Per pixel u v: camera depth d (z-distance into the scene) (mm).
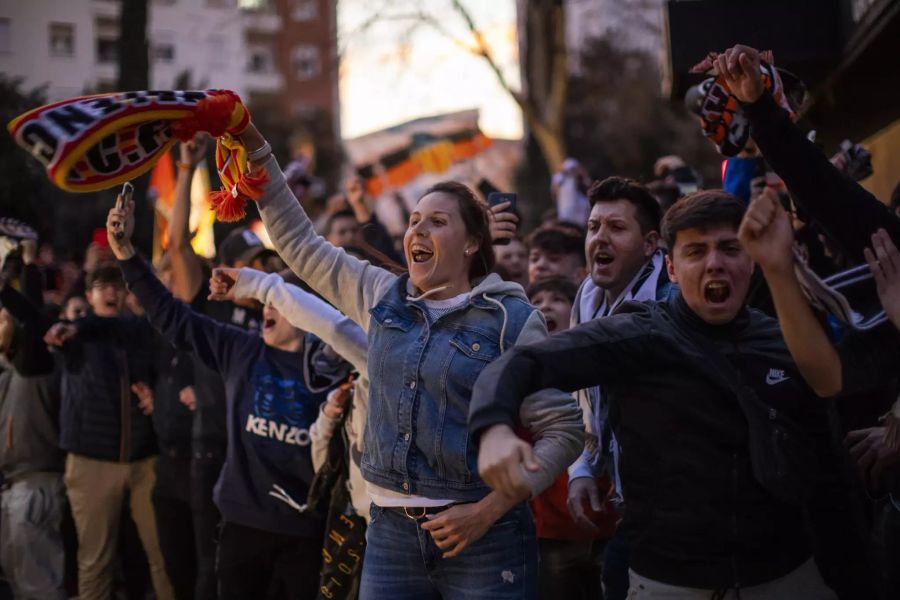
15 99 18656
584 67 31938
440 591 3195
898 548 3316
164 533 5953
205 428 5535
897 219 2699
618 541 3748
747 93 2707
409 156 9680
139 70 19422
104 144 2832
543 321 3215
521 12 20875
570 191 8445
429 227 3287
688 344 2711
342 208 7262
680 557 2703
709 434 2676
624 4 28156
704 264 2703
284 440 4684
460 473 3092
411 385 3137
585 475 3916
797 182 2707
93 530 6219
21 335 6180
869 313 2951
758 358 2697
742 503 2658
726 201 2734
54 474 6520
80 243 16984
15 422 6449
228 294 4059
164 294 4762
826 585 2758
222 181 3414
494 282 3248
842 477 2758
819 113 6902
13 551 6441
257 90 52062
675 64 5570
